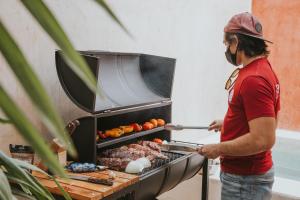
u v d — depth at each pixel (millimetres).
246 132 1915
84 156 2012
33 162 1773
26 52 2076
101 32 2602
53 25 398
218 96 4676
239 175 1977
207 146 1998
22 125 366
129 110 2219
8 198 672
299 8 5184
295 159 4438
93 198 1550
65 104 2371
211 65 4391
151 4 3146
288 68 5324
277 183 3135
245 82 1842
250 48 1926
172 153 2402
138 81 2592
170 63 2566
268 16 5379
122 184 1731
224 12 4613
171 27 3480
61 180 1734
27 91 369
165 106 2629
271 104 1817
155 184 2051
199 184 3234
